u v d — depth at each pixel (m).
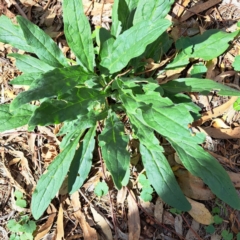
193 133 0.60
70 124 0.55
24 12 0.68
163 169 0.54
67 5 0.50
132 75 0.59
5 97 0.64
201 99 0.63
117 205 0.59
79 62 0.55
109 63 0.52
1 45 0.66
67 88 0.48
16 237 0.57
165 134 0.48
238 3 0.68
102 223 0.58
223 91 0.52
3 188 0.60
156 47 0.60
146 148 0.55
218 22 0.68
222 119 0.62
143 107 0.50
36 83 0.45
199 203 0.58
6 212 0.59
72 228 0.58
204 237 0.57
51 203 0.59
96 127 0.57
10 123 0.55
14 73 0.65
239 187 0.59
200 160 0.54
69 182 0.54
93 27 0.67
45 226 0.57
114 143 0.49
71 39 0.52
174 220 0.58
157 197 0.59
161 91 0.53
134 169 0.60
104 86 0.56
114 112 0.57
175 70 0.61
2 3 0.68
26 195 0.59
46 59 0.53
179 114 0.48
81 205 0.59
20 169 0.61
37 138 0.62
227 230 0.58
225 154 0.61
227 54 0.65
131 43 0.48
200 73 0.62
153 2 0.54
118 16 0.55
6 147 0.62
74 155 0.55
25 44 0.57
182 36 0.63
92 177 0.60
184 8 0.67
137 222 0.57
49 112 0.45
